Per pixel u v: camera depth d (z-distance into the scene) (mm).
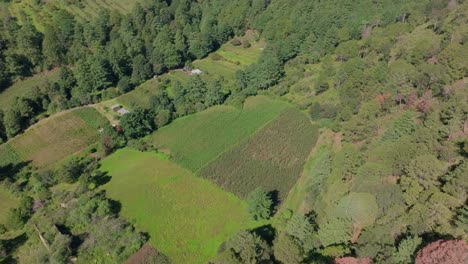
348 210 70188
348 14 166375
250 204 86562
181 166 107750
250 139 115125
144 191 99625
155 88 156000
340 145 100312
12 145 121688
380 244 63656
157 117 129500
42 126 129500
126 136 120688
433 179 66938
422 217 62688
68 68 159375
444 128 77188
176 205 94625
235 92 144000
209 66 174375
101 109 140750
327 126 112688
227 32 193750
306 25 166500
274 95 137000
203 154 111812
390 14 152000
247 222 88125
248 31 199875
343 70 123188
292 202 90625
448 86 91312
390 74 105000
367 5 166125
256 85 141875
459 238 58156
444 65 98000
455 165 68625
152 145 118500
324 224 72562
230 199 94750
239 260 68062
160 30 190000
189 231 87500
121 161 113500
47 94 141250
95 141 123875
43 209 96062
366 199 69188
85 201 92562
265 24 188875
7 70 155500
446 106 83062
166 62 169125
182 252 82812
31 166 113688
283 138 113875
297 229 74125
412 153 73062
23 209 95188
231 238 77062
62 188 103625
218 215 90875
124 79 152875
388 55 124688
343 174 81500
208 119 130625
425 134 76562
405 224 64688
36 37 166625
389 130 86188
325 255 66875
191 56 181500
